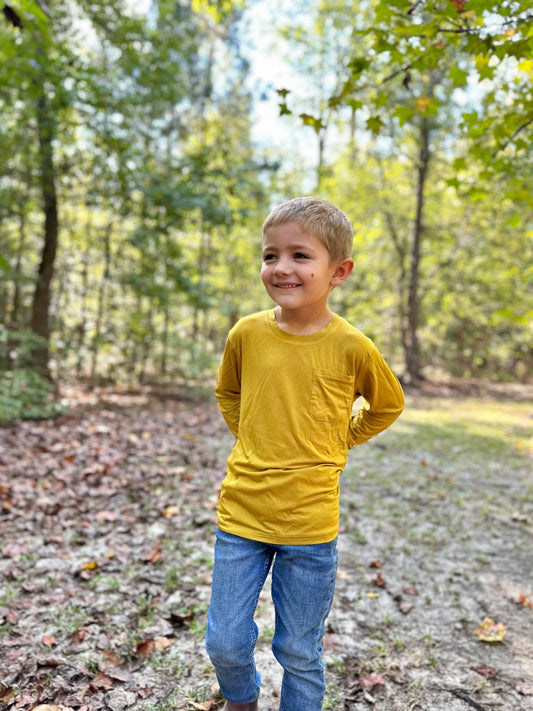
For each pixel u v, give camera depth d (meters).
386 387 1.63
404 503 4.37
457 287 14.85
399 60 2.48
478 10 2.09
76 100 7.62
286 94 2.51
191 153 9.66
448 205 14.09
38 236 10.51
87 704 1.89
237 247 13.48
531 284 12.59
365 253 14.80
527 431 8.00
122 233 10.67
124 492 4.27
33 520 3.57
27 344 8.29
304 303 1.48
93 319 10.65
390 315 15.68
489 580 3.02
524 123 2.87
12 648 2.18
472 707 1.97
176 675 2.08
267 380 1.52
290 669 1.52
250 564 1.50
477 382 16.23
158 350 11.41
